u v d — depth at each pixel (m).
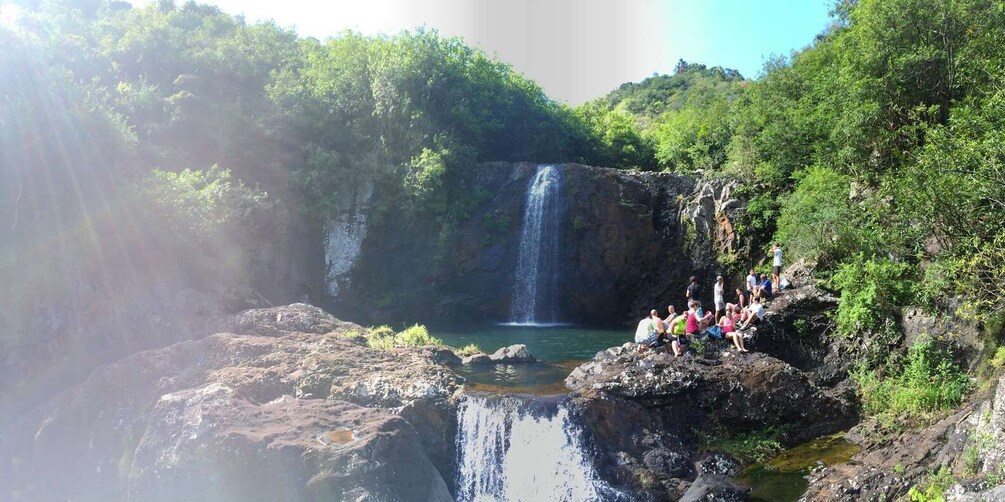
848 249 19.97
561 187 36.22
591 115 57.22
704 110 47.66
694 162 43.19
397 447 11.66
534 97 49.75
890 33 21.78
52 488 13.72
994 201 14.74
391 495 11.15
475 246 36.22
